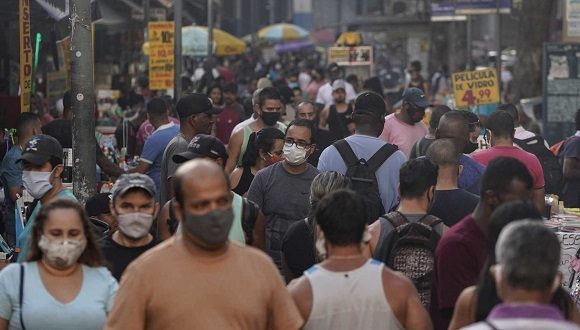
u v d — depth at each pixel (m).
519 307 10.10
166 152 23.23
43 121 39.66
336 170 20.91
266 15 184.12
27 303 13.90
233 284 12.10
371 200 20.62
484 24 117.88
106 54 59.66
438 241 15.47
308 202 20.30
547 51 42.41
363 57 64.75
